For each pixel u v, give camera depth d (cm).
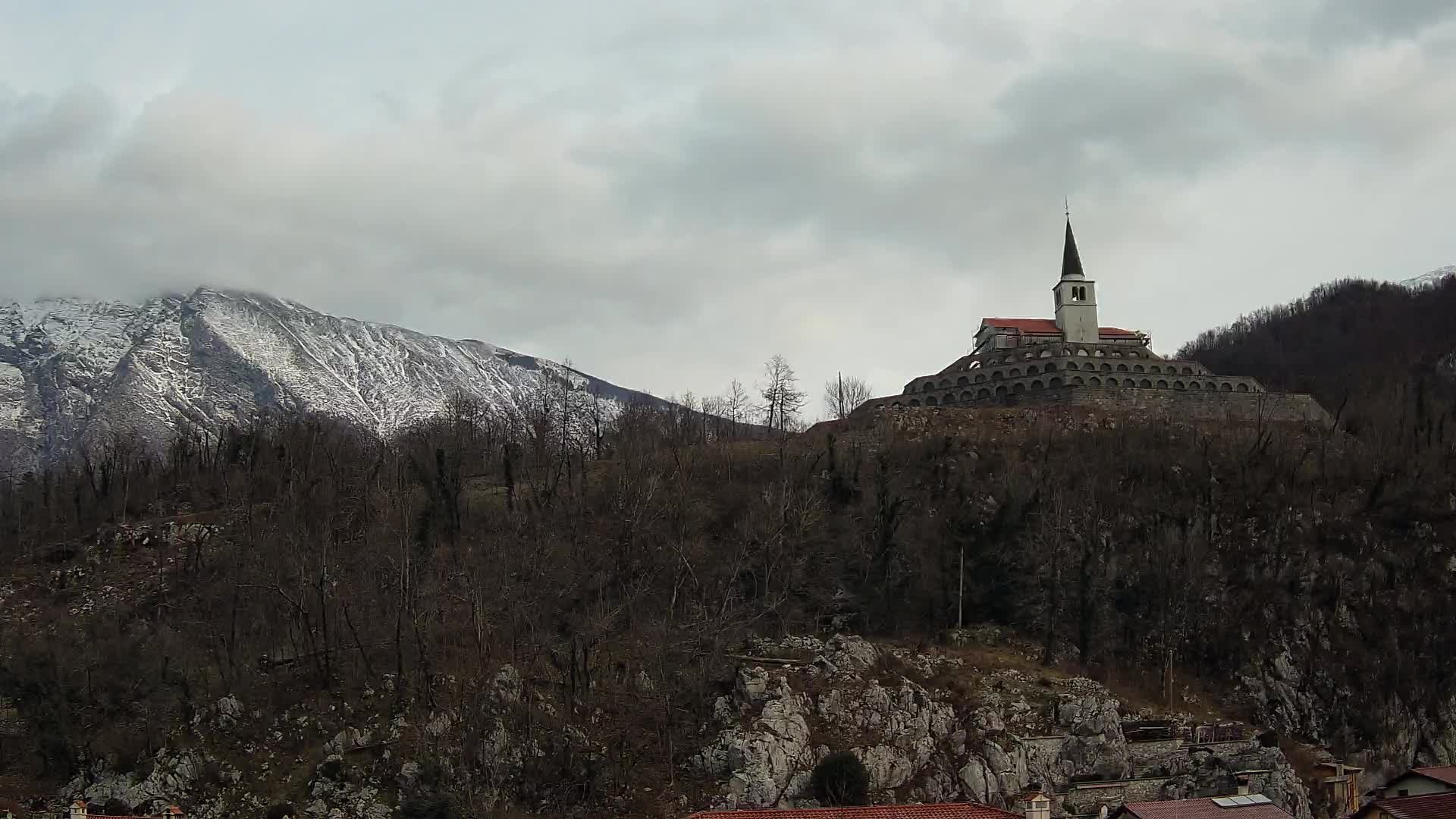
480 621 14712
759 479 19500
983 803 13350
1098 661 16362
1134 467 19338
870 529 17738
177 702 14038
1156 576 17025
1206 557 17512
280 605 15700
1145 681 16312
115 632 15412
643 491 17900
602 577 16362
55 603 17288
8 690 14350
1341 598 17312
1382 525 18338
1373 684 16525
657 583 16550
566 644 15175
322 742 13575
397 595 15512
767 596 16200
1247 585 17500
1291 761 15250
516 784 13112
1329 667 16662
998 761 13612
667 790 13150
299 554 15912
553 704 14200
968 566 17200
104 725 13850
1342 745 16100
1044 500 17925
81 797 13112
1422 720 16488
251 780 13212
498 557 16188
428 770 13062
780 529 17000
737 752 13125
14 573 18562
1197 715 15750
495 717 13588
